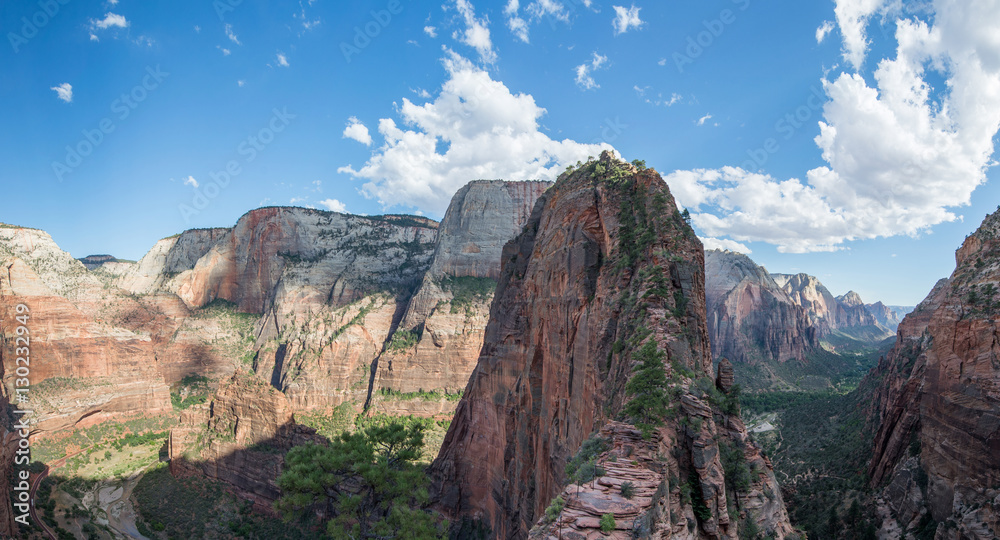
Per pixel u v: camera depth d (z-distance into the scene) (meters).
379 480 45.50
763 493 29.08
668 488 22.38
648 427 25.03
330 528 44.12
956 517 51.91
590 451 25.20
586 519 19.88
